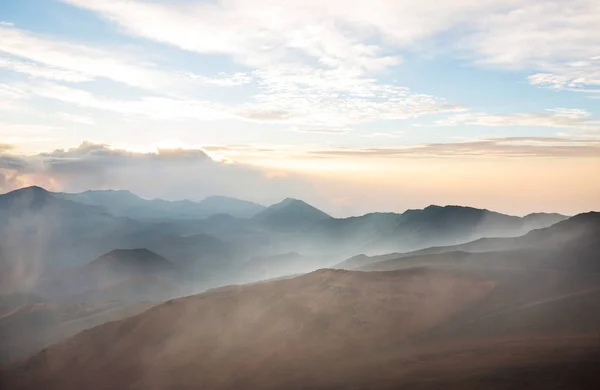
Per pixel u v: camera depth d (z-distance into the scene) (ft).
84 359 306.76
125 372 280.92
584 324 214.48
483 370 164.35
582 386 135.95
